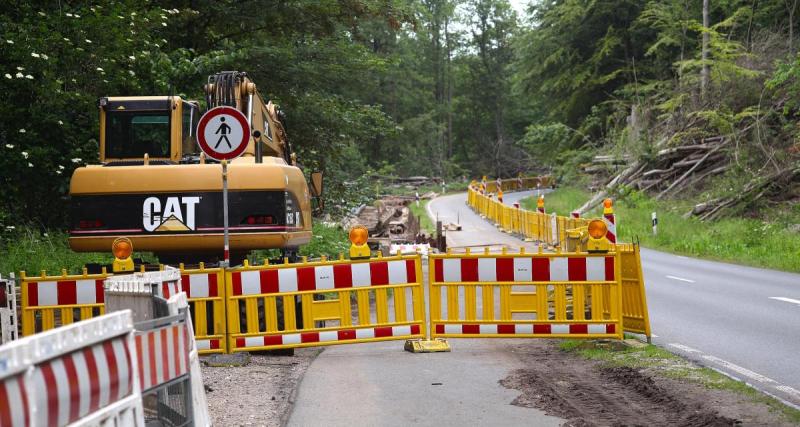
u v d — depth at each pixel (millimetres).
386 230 30547
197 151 14875
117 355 4457
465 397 8492
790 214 32250
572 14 64562
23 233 17406
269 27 28797
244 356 11125
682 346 11352
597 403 8062
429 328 11883
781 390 8648
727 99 41125
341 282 11586
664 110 47031
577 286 11594
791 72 33719
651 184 42406
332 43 30141
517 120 116125
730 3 48219
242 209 12633
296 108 28688
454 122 115750
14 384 3508
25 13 17391
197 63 22141
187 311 6316
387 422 7535
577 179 58219
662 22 56188
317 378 9734
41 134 17203
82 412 4074
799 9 45969
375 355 11508
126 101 13633
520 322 11594
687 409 7605
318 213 18844
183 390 5977
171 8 26328
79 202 12672
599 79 65562
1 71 15758
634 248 11625
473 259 11672
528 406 7992
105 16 18438
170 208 12633
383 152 92750
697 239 30562
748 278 20812
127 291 6984
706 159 40531
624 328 11914
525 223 35562
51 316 11336
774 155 35969
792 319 13758
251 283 11484
